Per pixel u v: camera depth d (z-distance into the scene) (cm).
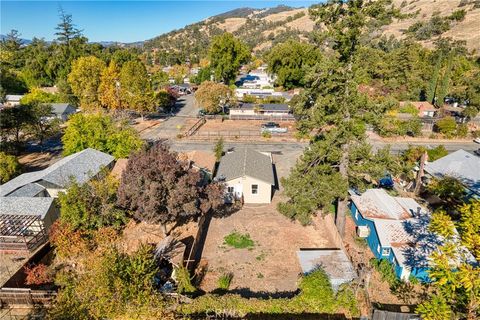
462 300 1261
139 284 1373
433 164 3203
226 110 6925
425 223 2172
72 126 3712
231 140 5031
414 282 1873
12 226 2294
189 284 1734
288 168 3875
